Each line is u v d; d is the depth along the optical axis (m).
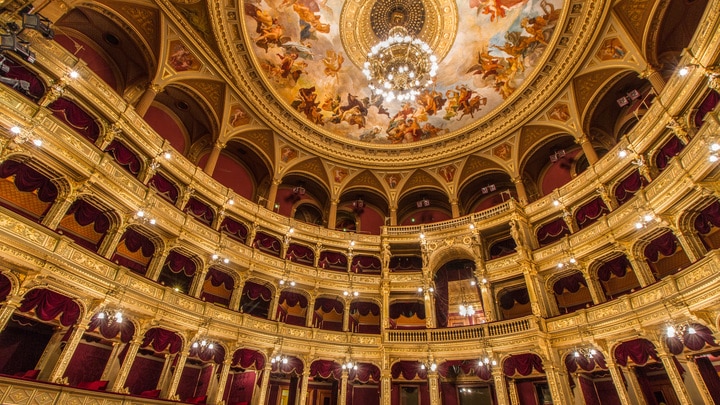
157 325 17.66
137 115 19.92
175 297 18.84
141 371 20.19
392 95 22.33
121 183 17.81
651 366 19.67
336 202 32.19
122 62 22.70
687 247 16.31
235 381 22.73
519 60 25.92
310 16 25.12
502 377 20.95
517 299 25.33
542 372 20.56
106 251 17.03
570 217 23.77
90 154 16.70
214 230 22.66
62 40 20.02
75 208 16.92
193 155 27.08
